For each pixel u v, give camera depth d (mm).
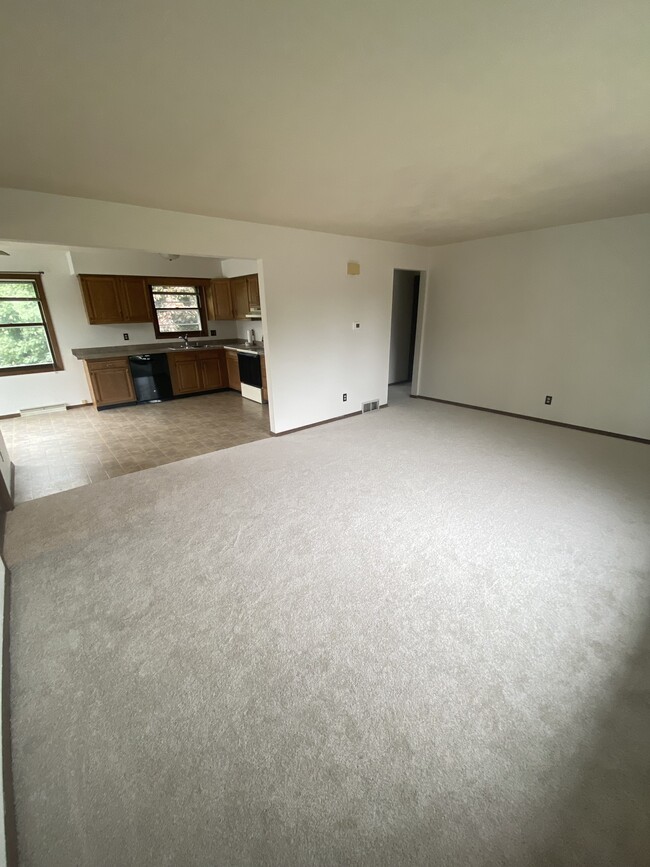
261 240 3699
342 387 4953
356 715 1376
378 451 3859
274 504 2846
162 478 3311
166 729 1336
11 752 1266
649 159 2160
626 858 1009
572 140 1909
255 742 1295
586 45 1191
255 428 4762
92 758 1252
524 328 4703
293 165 2146
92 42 1123
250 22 1063
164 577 2088
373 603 1890
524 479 3199
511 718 1360
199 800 1146
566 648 1631
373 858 1022
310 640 1685
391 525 2555
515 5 1032
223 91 1415
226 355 6750
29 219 2518
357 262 4609
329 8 1020
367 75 1337
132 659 1602
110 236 2828
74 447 4168
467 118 1668
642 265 3697
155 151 1925
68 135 1731
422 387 6168
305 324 4316
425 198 2867
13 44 1114
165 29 1076
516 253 4562
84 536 2469
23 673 1541
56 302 5426
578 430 4461
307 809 1123
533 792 1154
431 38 1148
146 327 6293
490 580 2037
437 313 5625
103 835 1072
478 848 1037
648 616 1793
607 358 4102
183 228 3170
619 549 2279
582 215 3600
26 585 2033
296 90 1424
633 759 1235
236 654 1621
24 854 1031
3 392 5242
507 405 5105
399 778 1194
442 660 1581
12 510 2797
